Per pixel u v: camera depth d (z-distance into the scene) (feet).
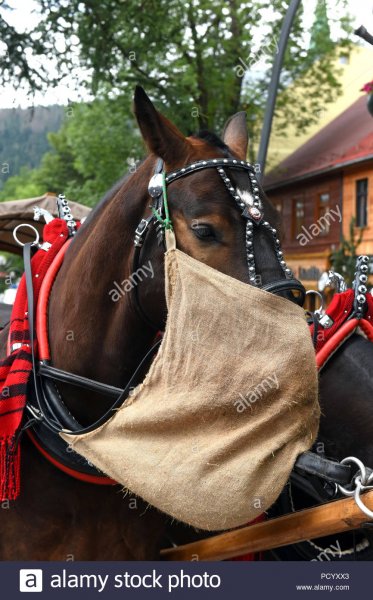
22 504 7.47
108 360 7.29
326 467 6.51
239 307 6.08
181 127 39.75
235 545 7.75
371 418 7.76
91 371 7.37
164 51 38.99
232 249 6.15
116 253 7.11
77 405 7.51
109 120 42.63
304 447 6.29
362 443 7.80
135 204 6.99
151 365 6.79
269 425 6.25
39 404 7.46
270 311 6.06
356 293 8.66
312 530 7.10
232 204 6.22
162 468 6.54
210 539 8.04
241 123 7.93
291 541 7.31
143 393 6.82
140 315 7.00
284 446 6.29
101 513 7.47
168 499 6.46
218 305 6.14
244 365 6.20
